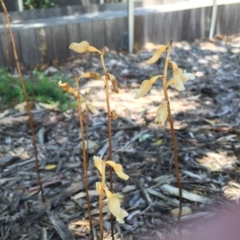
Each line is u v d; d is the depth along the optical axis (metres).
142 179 2.02
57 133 2.58
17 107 2.89
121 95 3.17
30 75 3.56
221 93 3.20
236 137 2.42
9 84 3.09
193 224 1.66
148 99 3.08
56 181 2.04
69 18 4.38
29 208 1.85
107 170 2.10
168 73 3.66
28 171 2.15
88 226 1.70
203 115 2.78
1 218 1.79
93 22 4.14
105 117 2.78
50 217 1.77
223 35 5.10
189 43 4.76
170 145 2.34
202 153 2.24
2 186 2.03
